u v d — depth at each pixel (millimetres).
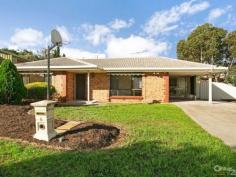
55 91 23422
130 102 24531
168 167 6125
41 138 8227
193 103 23375
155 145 7965
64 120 11758
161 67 24062
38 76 28516
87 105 20406
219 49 57906
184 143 8211
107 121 12180
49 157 6758
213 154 7105
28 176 5664
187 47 58969
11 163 6395
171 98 29438
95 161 6469
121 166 6164
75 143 7883
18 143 7801
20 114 11875
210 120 13688
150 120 12648
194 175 5652
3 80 15500
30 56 58156
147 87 24844
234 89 30281
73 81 25750
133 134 9422
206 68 23078
